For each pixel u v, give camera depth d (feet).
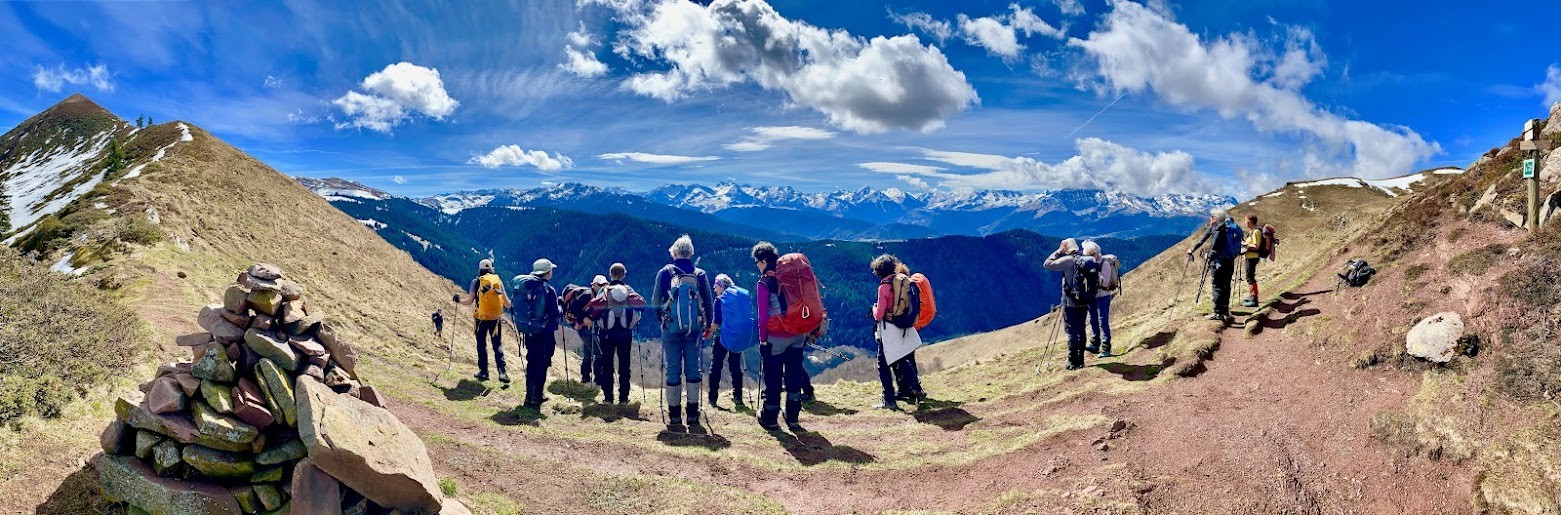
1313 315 41.29
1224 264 45.75
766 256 34.63
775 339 34.53
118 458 17.94
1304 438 27.04
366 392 22.00
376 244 207.10
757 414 40.60
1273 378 34.42
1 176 390.83
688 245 36.45
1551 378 24.03
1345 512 22.38
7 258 43.83
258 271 19.83
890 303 39.70
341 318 71.51
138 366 29.71
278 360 19.29
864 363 340.18
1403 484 23.04
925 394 45.32
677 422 36.81
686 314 35.22
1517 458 21.50
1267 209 210.18
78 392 24.43
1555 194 35.27
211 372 18.13
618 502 24.79
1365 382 30.71
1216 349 40.78
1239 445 27.17
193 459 17.21
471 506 22.66
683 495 25.64
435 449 27.73
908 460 30.35
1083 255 44.80
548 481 26.16
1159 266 155.22
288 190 205.77
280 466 18.21
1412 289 36.42
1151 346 45.80
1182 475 25.44
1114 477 25.54
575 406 40.52
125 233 82.48
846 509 25.27
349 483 18.35
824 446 32.94
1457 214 45.91
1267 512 22.65
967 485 27.14
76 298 35.12
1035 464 28.22
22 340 26.17
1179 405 32.60
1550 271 29.86
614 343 41.14
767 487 27.37
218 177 171.53
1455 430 24.03
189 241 100.89
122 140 326.44
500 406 40.16
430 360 60.18
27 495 17.88
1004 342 193.16
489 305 47.34
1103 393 37.17
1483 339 28.76
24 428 20.39
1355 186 224.94
